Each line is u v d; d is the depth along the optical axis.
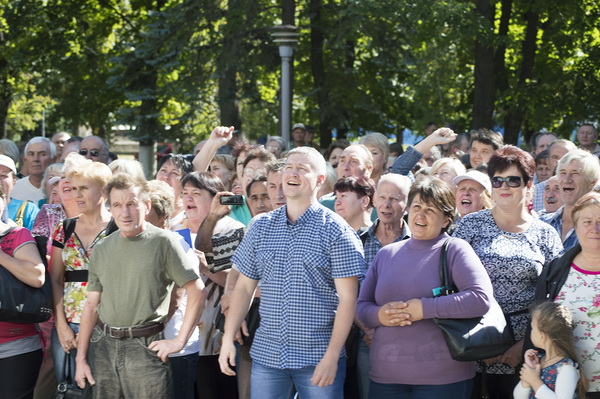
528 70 25.27
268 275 6.00
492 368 6.63
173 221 8.22
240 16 22.83
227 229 7.54
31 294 6.73
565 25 24.59
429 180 6.08
